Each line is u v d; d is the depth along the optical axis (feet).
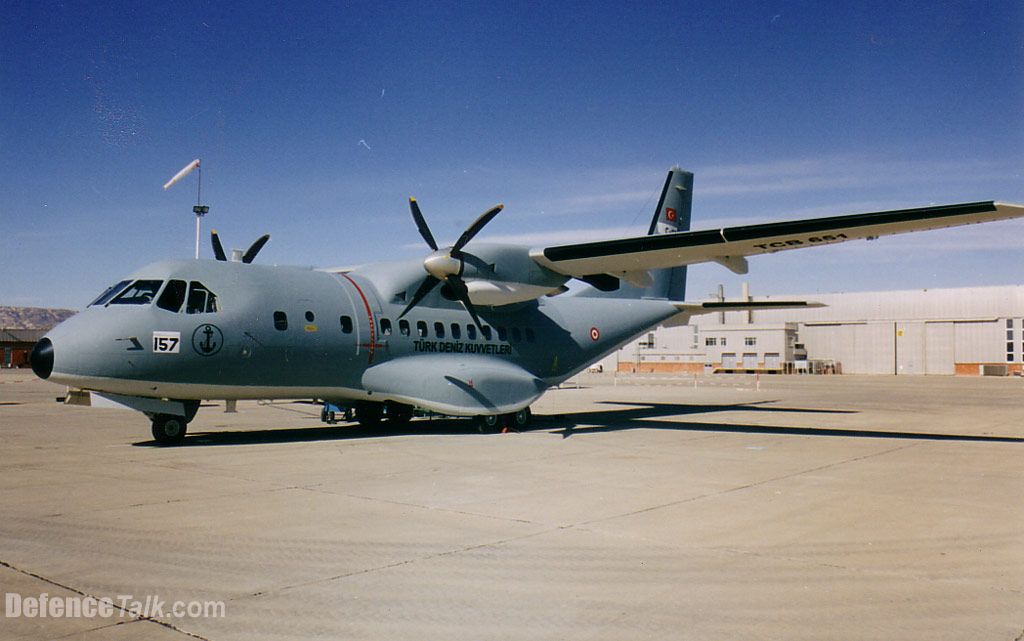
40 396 102.89
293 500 26.12
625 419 64.44
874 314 250.57
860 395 109.29
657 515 24.06
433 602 15.51
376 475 31.99
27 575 17.12
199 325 41.75
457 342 53.01
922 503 26.43
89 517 23.11
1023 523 23.25
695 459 37.88
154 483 29.58
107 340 39.50
